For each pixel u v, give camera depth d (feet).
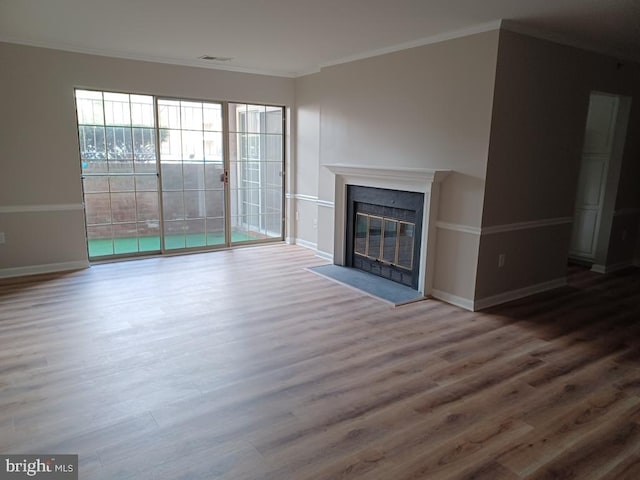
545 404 8.52
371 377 9.39
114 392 8.63
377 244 16.69
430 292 14.69
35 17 12.19
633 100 16.65
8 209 15.56
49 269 16.63
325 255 19.44
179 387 8.86
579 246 19.57
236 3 10.74
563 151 14.70
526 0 10.09
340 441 7.31
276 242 22.47
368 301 14.07
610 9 10.67
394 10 11.05
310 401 8.46
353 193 17.43
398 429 7.66
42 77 15.52
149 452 6.96
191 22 12.46
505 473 6.66
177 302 13.61
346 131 17.61
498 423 7.89
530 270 14.87
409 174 14.25
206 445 7.15
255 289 15.01
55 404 8.20
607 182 17.44
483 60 12.36
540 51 13.05
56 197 16.40
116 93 17.34
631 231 18.66
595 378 9.54
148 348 10.50
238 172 20.83
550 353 10.69
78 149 16.62
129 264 17.88
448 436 7.49
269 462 6.79
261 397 8.57
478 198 12.94
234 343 10.87
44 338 10.94
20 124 15.39
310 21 12.14
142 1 10.71
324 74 18.45
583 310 13.65
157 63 17.56
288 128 21.44
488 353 10.62
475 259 13.25
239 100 19.75
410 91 14.67
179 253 19.83
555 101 13.92
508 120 12.78
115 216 18.30
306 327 11.94
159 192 18.98
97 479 6.36
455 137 13.41
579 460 6.98
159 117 18.39
